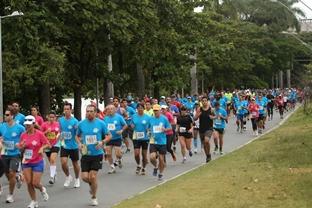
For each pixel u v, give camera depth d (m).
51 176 21.92
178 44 60.09
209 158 27.94
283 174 20.08
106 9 43.94
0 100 36.38
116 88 65.19
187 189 18.31
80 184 21.92
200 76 93.94
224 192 17.20
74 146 21.16
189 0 61.84
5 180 23.41
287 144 30.12
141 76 61.28
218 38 89.12
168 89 68.25
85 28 42.81
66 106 21.25
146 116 24.66
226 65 100.69
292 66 145.12
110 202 17.84
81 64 51.41
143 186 21.14
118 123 25.64
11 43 39.81
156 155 23.28
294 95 93.00
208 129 27.72
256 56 120.00
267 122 58.78
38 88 46.41
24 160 17.06
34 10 40.56
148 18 49.62
